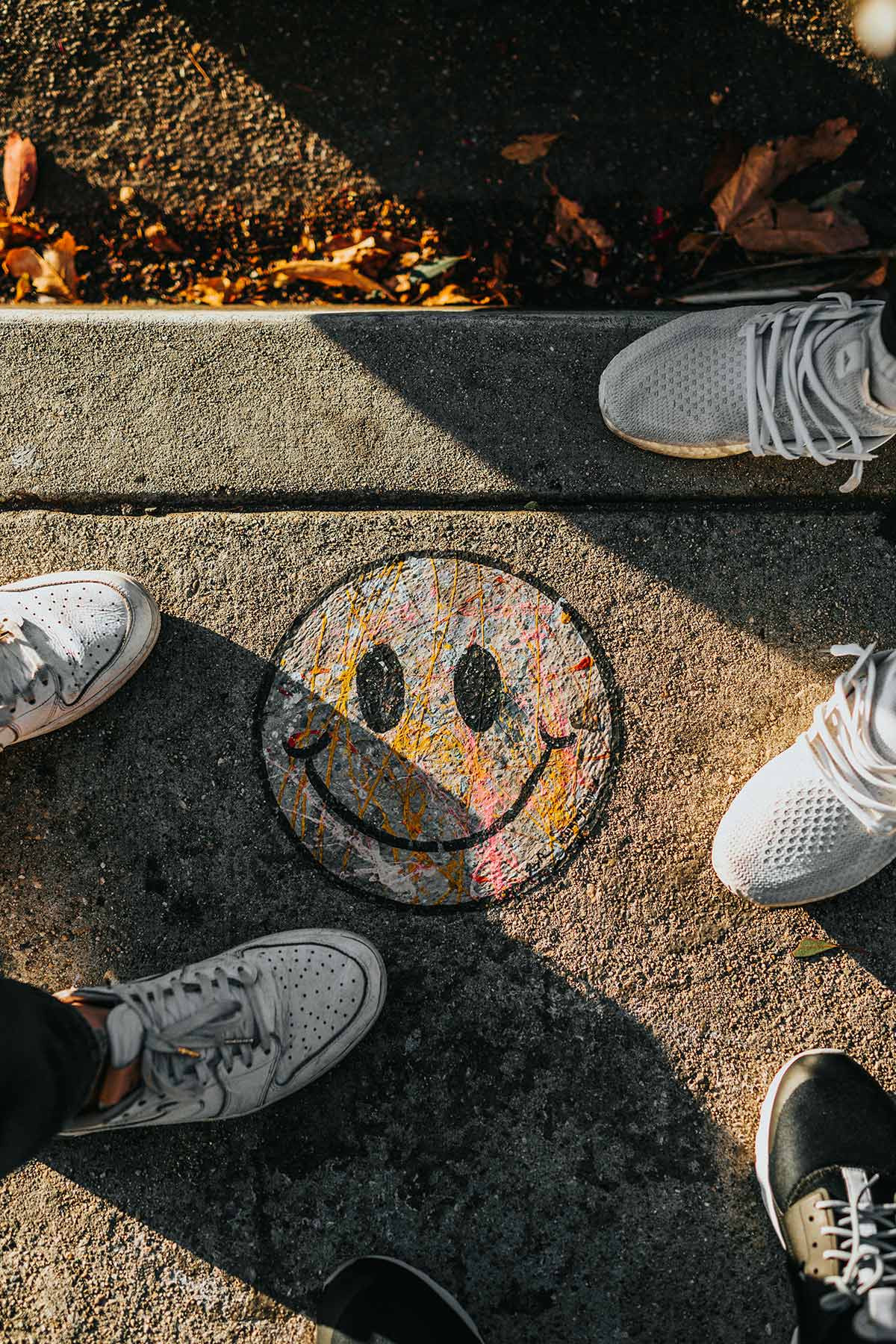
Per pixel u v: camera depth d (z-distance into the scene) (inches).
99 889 60.0
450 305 67.6
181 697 61.7
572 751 60.6
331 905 59.4
